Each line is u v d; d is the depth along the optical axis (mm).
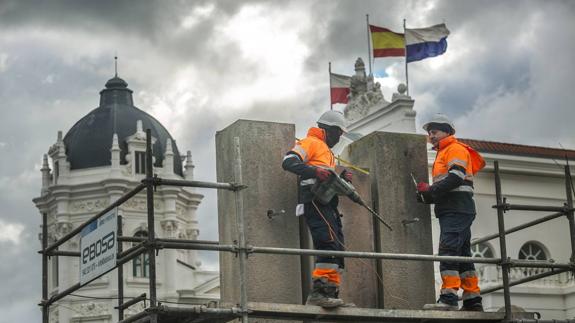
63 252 14492
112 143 91438
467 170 13977
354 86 50844
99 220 13000
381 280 14180
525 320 13508
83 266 13352
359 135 43656
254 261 13258
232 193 13492
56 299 14172
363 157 14750
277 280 13344
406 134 14719
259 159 13594
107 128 92750
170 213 90188
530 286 47812
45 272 14398
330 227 13078
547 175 51156
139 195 91000
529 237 50594
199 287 86875
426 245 14492
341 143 43562
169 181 11977
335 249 13070
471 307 14195
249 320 12688
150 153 12031
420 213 14539
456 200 13984
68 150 92438
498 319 13484
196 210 94188
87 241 13289
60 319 84625
